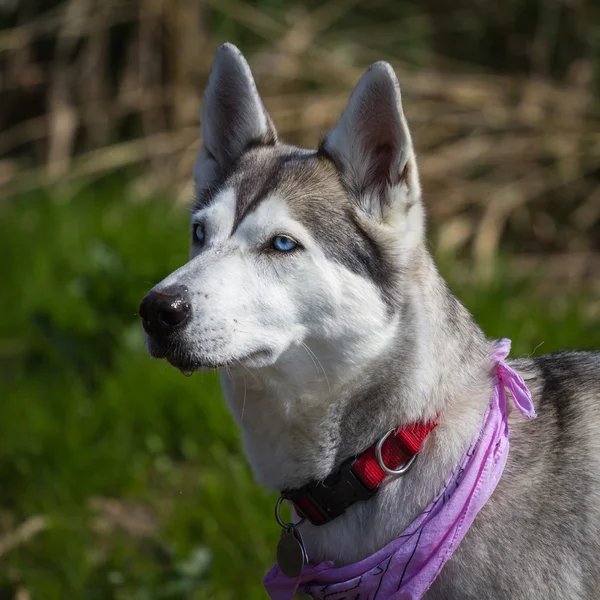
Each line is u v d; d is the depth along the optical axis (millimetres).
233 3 9914
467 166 8523
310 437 3303
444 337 3309
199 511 4824
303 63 9383
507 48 9828
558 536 3074
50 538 4695
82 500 5016
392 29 9992
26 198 8688
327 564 3234
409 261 3418
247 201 3529
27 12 10023
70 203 8367
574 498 3107
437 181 8445
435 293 3398
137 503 5078
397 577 3084
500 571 3061
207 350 3234
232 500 4859
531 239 8219
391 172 3398
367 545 3203
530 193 8312
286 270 3365
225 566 4500
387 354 3270
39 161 9484
